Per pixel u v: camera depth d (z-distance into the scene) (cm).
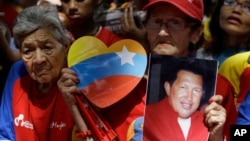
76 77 336
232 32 444
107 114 346
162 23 338
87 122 338
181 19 336
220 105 318
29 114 360
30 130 359
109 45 354
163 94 322
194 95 319
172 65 321
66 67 355
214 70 319
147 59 355
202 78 319
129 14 426
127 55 341
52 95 359
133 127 341
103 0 487
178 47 339
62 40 350
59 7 441
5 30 449
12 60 435
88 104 338
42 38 344
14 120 361
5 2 529
